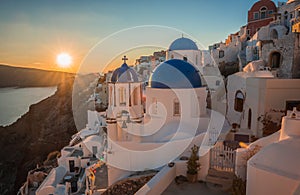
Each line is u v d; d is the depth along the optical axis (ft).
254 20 95.40
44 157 117.39
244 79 44.29
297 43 51.85
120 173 34.91
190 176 26.04
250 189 18.19
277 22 83.46
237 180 21.71
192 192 24.02
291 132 20.27
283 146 18.15
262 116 36.63
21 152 121.29
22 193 62.34
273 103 35.96
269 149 18.48
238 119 46.06
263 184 16.97
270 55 58.18
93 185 34.22
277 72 55.67
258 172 17.22
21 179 103.40
